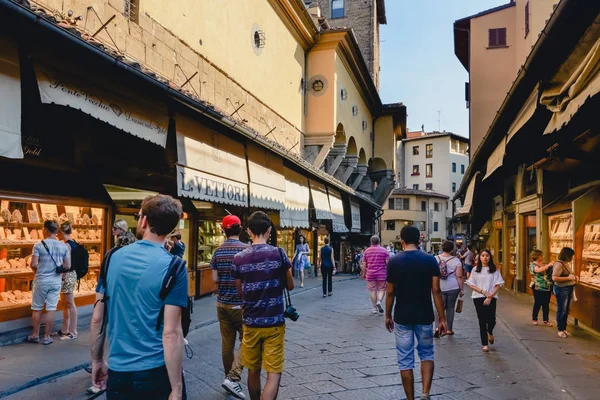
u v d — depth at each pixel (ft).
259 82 49.19
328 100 65.62
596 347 25.03
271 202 40.45
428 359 15.70
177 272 8.11
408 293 15.72
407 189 188.75
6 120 15.51
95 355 11.03
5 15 14.39
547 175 41.86
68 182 26.08
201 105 24.88
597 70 15.74
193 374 19.04
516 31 71.67
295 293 50.85
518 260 51.93
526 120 24.77
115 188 29.35
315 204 56.95
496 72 72.79
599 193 30.96
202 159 29.07
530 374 20.08
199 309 34.99
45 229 23.06
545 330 30.07
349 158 82.58
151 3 29.94
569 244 34.86
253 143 37.73
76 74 18.39
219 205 42.55
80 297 27.48
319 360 21.99
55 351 21.12
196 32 35.99
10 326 22.98
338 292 52.70
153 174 32.30
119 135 27.09
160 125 24.64
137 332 7.93
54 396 15.94
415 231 16.48
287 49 58.59
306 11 58.75
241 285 14.24
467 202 57.98
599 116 23.49
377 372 20.02
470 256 67.41
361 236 101.19
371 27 105.50
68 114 23.59
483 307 24.66
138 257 8.21
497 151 36.76
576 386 17.94
